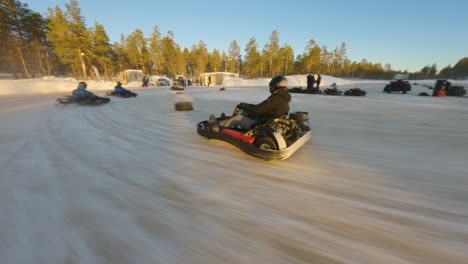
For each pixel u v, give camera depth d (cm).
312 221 145
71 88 1870
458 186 192
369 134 381
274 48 4991
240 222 144
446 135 366
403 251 117
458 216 148
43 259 112
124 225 139
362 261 111
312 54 5369
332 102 845
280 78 264
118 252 117
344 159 264
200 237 130
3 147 298
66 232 132
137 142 334
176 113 616
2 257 112
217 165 246
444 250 117
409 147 306
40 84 1656
